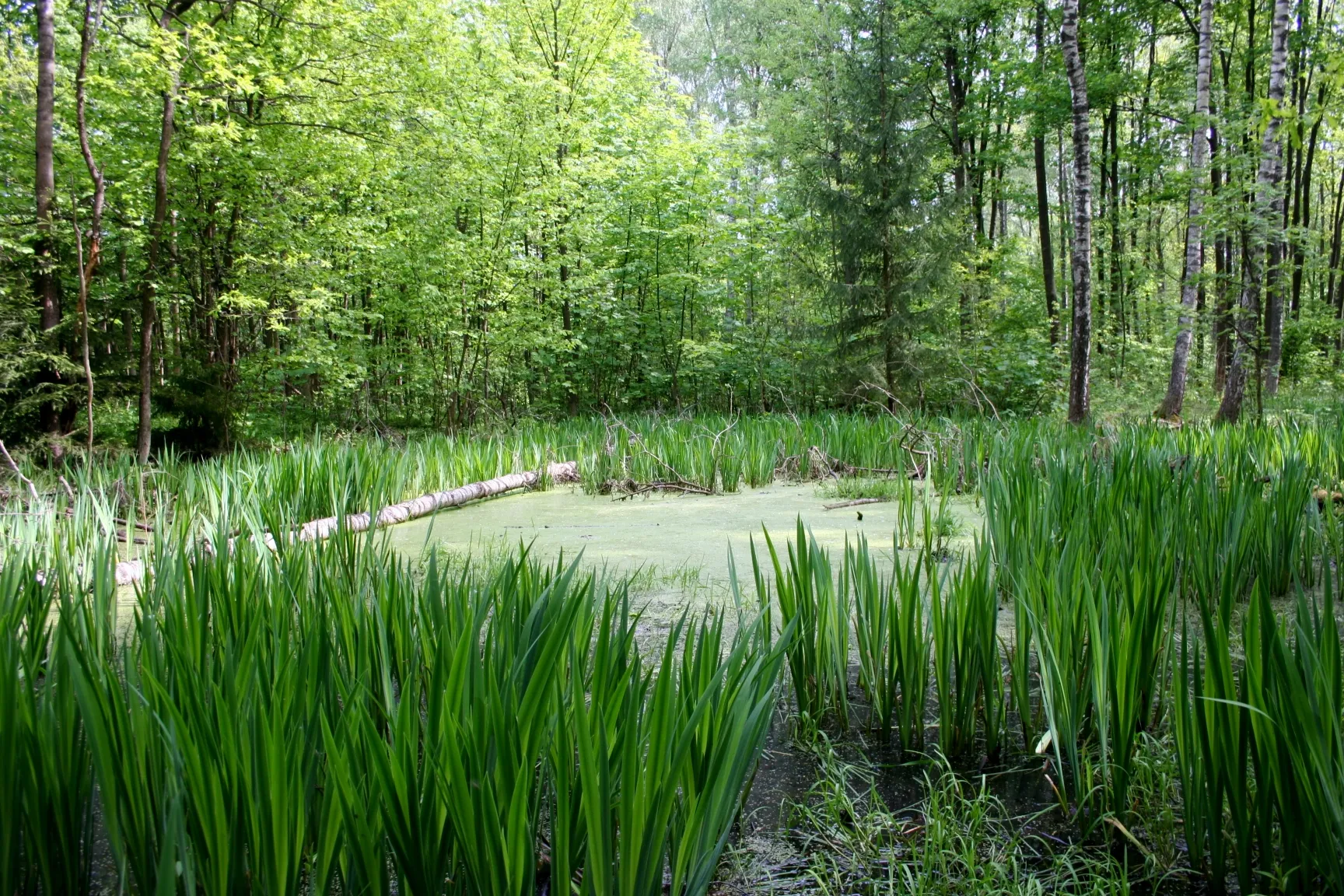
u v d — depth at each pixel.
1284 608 3.59
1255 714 1.75
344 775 1.47
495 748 1.64
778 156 16.72
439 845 1.54
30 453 8.45
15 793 1.61
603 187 16.58
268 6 10.62
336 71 10.71
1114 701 2.13
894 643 2.66
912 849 1.98
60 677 1.71
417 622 2.40
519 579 2.76
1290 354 17.03
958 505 6.73
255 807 1.46
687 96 18.38
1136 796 2.20
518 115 14.11
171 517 6.02
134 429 10.05
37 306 8.96
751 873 2.03
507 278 13.77
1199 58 12.66
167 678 1.97
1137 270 19.31
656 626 3.71
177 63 8.39
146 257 10.20
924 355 13.06
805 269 14.14
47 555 3.84
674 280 16.55
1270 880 1.80
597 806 1.43
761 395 16.67
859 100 13.19
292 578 2.84
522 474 8.95
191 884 1.34
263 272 10.84
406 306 13.26
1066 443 7.26
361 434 12.76
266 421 12.13
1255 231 9.71
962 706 2.59
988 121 18.48
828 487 8.22
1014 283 18.39
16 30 9.53
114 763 1.59
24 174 9.89
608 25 17.25
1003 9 17.58
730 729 1.62
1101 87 16.92
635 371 18.12
